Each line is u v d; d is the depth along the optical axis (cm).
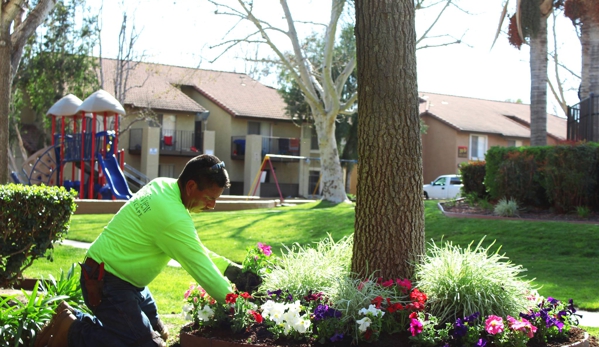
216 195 415
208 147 3603
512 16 1869
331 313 435
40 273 892
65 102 2452
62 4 3117
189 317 469
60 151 2500
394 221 515
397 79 517
